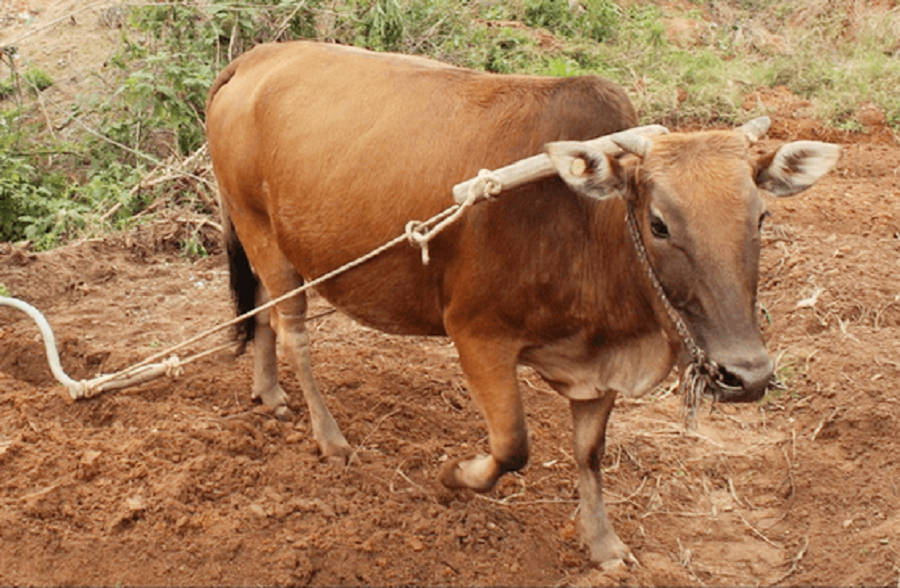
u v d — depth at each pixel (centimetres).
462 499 460
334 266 442
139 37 1073
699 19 1380
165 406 512
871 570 411
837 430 516
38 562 400
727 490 490
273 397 525
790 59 1216
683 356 345
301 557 409
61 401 514
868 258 702
